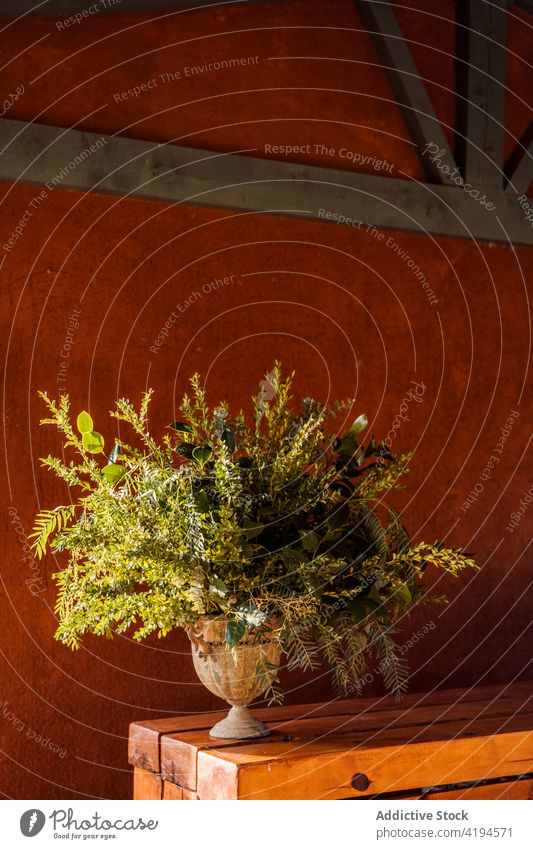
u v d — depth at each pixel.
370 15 3.38
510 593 3.58
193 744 2.22
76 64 2.93
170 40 3.08
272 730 2.39
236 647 2.15
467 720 2.53
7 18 2.85
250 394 3.11
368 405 3.31
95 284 2.90
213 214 3.10
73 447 2.86
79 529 2.19
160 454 2.27
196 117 3.10
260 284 3.16
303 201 3.23
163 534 2.10
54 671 2.81
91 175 2.89
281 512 2.19
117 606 2.13
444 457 3.46
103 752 2.86
